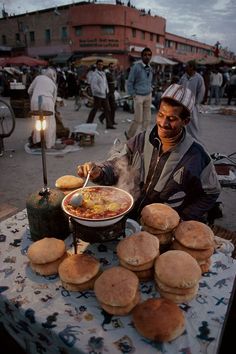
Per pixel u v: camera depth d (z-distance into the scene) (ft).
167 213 3.85
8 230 4.55
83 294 3.30
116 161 5.71
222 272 3.67
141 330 2.74
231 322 4.56
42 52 122.93
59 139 21.99
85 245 4.16
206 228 3.72
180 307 3.13
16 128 25.68
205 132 25.62
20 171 15.28
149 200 5.41
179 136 4.97
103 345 2.70
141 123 20.90
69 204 3.90
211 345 2.72
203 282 3.50
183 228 3.71
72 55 109.29
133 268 3.32
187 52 153.79
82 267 3.35
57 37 115.65
